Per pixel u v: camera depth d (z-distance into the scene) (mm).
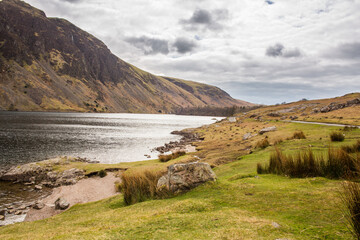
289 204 10094
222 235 7430
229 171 23078
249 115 130125
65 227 12406
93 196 27766
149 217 10867
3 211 23078
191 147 59625
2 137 67938
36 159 45344
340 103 85062
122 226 9805
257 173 19453
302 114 92062
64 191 29328
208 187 15117
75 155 51312
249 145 42250
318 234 6641
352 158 13406
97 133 93625
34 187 30562
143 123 173125
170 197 15609
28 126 101438
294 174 16312
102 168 37469
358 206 5914
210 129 99875
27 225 15578
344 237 6164
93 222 12289
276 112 112812
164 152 57750
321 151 22391
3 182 32031
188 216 10062
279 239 6512
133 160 49125
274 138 41469
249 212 9766
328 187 11977
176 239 7500
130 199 17297
